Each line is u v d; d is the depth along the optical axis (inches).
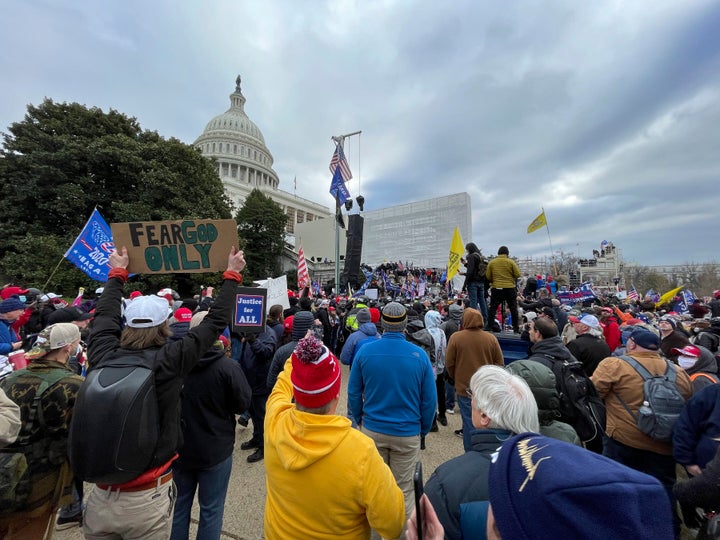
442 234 1226.0
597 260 2522.1
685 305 465.7
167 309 76.7
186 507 93.3
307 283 404.8
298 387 56.9
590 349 161.0
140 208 907.4
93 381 64.3
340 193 570.9
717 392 85.7
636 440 108.1
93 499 71.6
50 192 874.1
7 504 75.0
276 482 57.3
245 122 3329.2
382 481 53.9
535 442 34.0
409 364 106.6
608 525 23.2
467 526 44.5
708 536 71.4
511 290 275.1
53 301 269.6
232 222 89.4
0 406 69.9
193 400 93.3
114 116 1010.7
